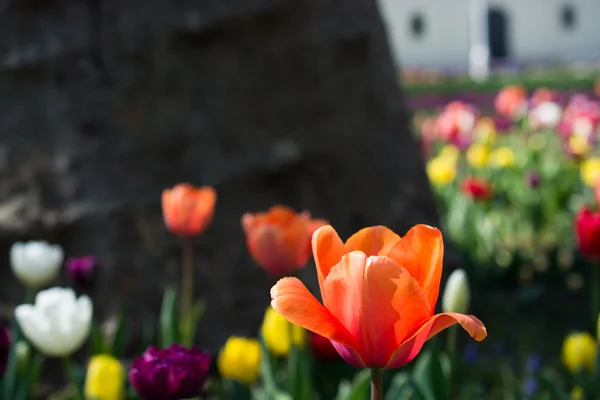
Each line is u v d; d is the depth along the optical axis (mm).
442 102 21000
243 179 4438
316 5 4664
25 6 4383
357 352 1462
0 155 4344
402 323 1418
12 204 4297
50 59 4332
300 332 3045
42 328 2645
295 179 4574
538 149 8852
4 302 4285
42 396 4105
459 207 6258
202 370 2266
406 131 5414
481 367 4574
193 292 4281
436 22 42781
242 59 4477
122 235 4219
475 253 6148
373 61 5031
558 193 7039
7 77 4387
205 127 4414
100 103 4336
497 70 40250
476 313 5430
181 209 2982
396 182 5102
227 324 4316
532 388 3268
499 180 7719
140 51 4352
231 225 4391
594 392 3203
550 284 5926
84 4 4418
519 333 5141
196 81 4406
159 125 4359
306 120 4621
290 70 4582
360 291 1404
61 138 4305
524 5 42906
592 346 3289
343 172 4746
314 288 4133
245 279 4406
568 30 43312
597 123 8719
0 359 2490
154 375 2199
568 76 29406
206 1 4406
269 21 4496
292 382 2877
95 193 4242
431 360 2900
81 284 3359
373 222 4863
